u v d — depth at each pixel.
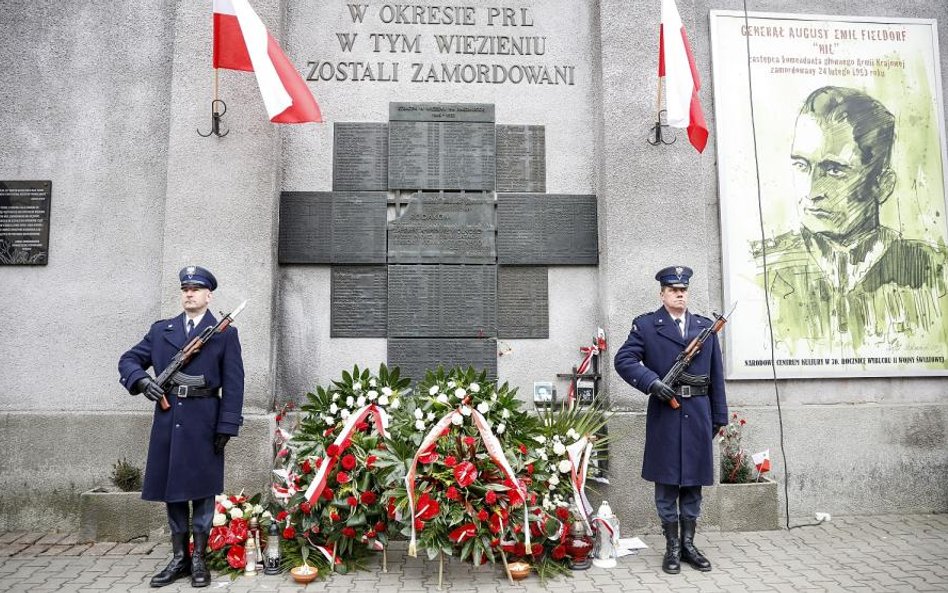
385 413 4.44
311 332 5.52
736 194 5.82
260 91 5.06
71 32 5.67
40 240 5.51
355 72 5.71
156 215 5.57
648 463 4.42
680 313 4.53
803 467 5.70
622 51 5.64
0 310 5.48
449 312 5.55
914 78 6.06
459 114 5.71
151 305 5.50
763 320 5.77
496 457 4.03
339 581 4.13
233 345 4.19
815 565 4.41
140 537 4.91
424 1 5.82
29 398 5.41
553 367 5.61
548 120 5.80
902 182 5.98
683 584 4.07
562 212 5.69
